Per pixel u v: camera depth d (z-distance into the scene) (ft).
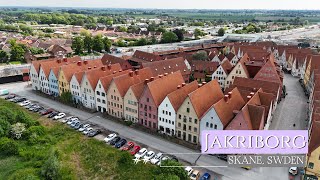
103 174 196.34
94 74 302.66
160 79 262.67
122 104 271.28
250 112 211.00
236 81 292.81
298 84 412.98
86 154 219.41
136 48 620.08
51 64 355.97
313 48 625.00
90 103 303.48
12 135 240.32
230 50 572.51
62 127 263.08
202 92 237.25
